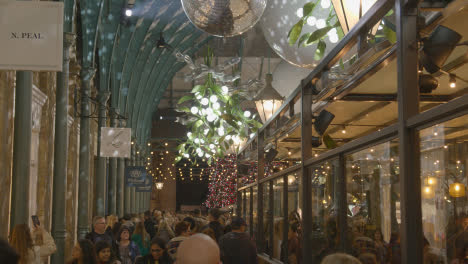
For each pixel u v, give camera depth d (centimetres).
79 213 1581
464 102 277
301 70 888
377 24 426
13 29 572
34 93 1111
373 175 416
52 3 578
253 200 1250
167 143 4322
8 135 877
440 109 303
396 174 366
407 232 341
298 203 703
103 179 1884
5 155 851
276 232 890
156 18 2438
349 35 445
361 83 558
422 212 337
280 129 845
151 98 3197
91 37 1498
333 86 518
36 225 762
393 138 374
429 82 419
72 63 1451
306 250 652
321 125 641
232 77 1165
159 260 675
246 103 2583
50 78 1218
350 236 478
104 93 1797
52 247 769
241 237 759
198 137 1356
